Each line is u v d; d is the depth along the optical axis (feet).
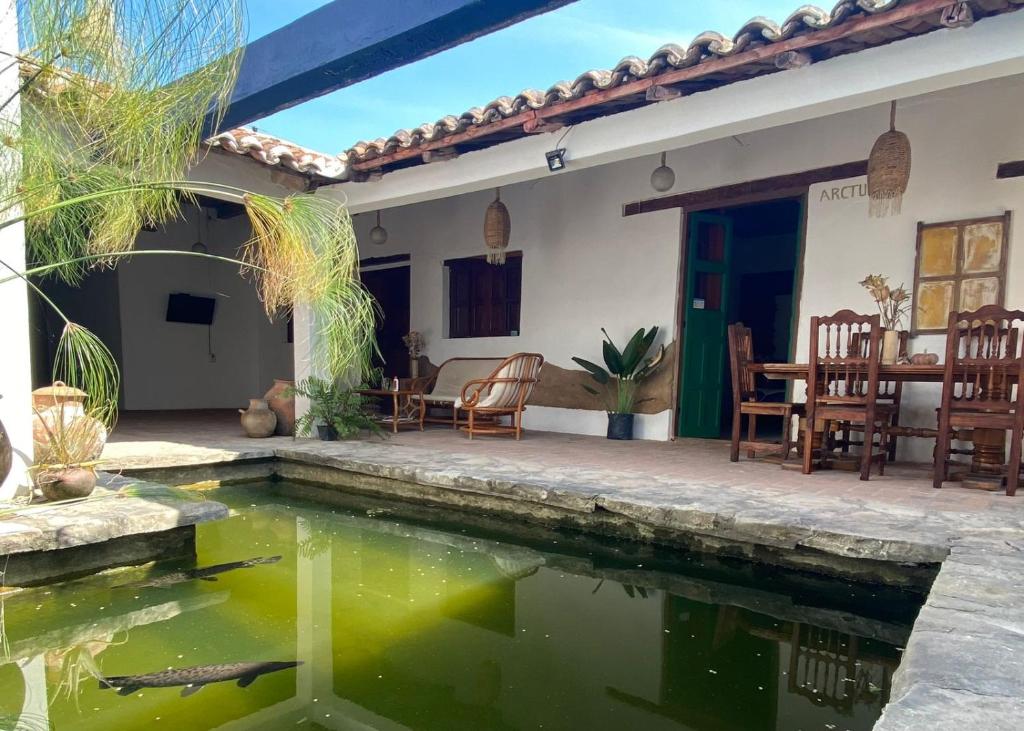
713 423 20.56
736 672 6.88
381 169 17.10
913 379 12.89
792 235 30.48
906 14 8.65
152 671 6.69
